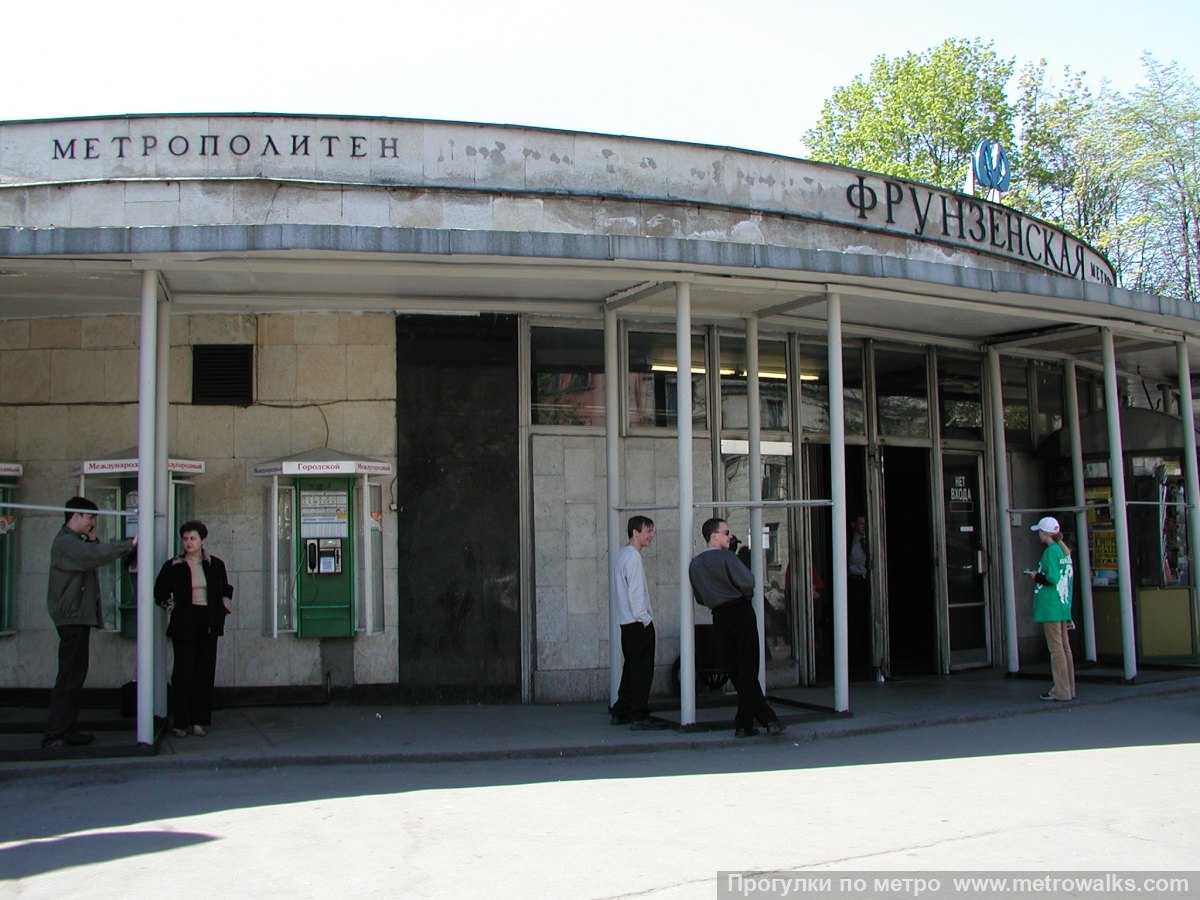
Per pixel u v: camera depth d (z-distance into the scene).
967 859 5.70
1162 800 7.01
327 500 10.72
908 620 14.42
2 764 8.19
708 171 12.41
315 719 10.14
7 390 10.88
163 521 9.46
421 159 11.51
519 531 11.23
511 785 7.66
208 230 8.25
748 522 12.38
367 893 5.27
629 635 9.78
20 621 10.66
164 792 7.50
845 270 9.74
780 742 9.27
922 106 33.91
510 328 11.37
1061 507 13.89
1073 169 34.00
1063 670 11.40
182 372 10.93
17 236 8.10
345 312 11.11
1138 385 17.83
